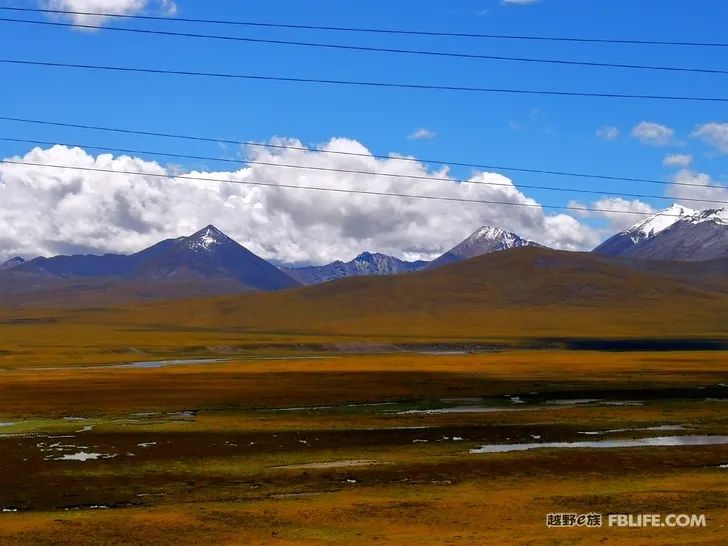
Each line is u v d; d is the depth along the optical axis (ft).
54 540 103.71
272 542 101.86
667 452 168.66
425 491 133.28
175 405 261.85
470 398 283.79
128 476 149.07
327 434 198.39
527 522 110.01
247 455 170.19
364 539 102.42
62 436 196.24
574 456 164.55
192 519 114.01
